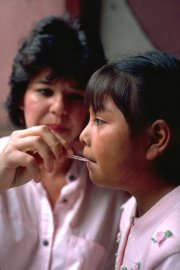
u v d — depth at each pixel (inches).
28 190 40.5
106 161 30.1
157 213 30.0
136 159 29.8
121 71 29.9
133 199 35.7
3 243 39.0
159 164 30.1
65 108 37.6
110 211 40.8
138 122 29.0
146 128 29.2
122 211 39.4
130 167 30.0
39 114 38.2
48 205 40.0
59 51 37.9
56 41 38.4
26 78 38.9
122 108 29.1
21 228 39.3
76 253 38.9
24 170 36.3
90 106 31.0
